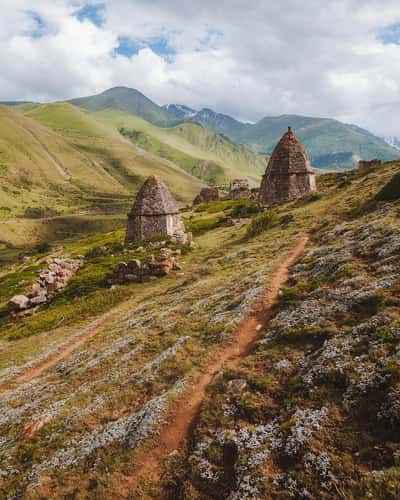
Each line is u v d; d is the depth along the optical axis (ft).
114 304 132.05
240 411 43.21
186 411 47.14
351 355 43.27
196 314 82.12
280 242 128.47
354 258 73.46
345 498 27.94
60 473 43.78
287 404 40.91
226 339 62.44
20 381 84.74
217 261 136.67
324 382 41.37
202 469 36.94
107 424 50.98
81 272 190.49
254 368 50.60
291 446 34.65
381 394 35.94
